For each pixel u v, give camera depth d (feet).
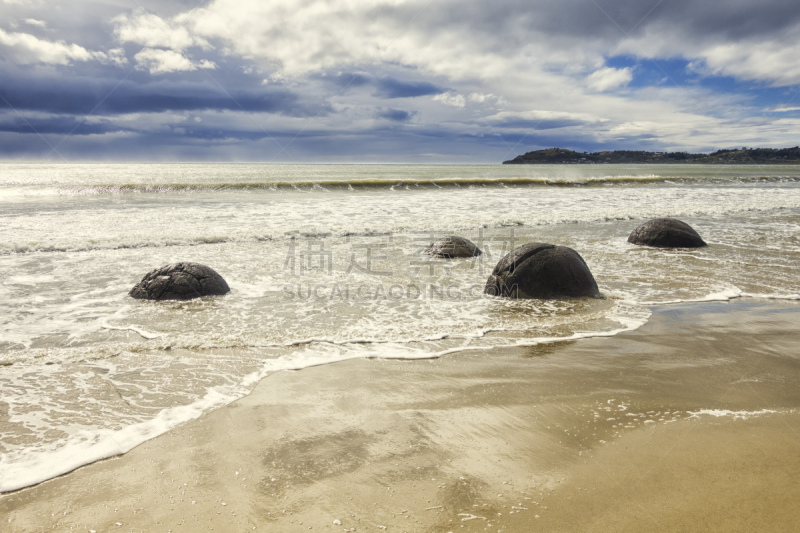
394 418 11.41
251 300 22.25
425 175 132.26
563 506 8.14
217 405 12.12
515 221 47.34
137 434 10.70
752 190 90.22
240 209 53.01
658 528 7.56
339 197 68.39
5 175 136.56
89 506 8.28
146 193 72.43
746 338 17.13
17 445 10.24
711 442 10.27
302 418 11.42
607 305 21.31
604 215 52.49
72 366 14.61
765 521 7.72
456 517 7.85
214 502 8.35
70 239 34.94
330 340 16.92
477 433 10.69
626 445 10.16
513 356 15.49
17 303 21.50
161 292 22.40
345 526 7.65
